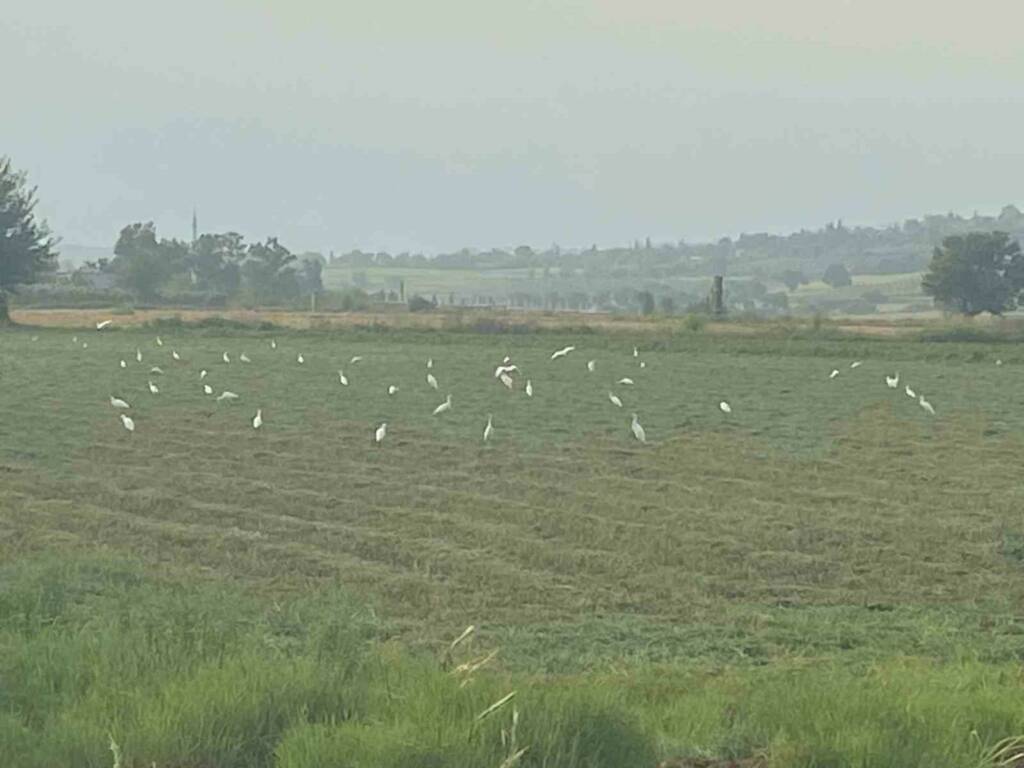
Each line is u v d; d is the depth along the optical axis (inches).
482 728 991.6
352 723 1016.9
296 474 3316.9
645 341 7130.9
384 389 5007.4
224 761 992.2
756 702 1156.5
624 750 1015.6
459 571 2292.1
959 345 6811.0
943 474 3393.2
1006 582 2267.5
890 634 1868.8
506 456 3582.7
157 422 4183.1
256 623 1571.1
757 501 3006.9
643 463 3494.1
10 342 7244.1
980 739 1067.3
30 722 1083.3
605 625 1913.1
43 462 3459.6
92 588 1838.1
